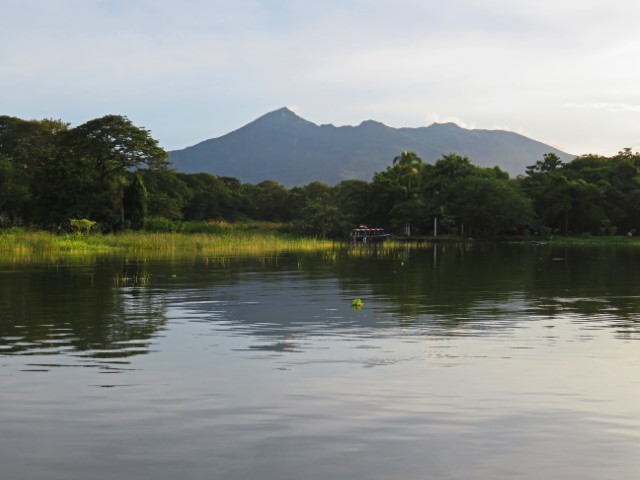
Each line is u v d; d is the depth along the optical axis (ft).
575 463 20.47
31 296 62.80
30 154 289.33
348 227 281.74
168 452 21.35
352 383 29.53
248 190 482.28
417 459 20.76
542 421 24.31
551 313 51.57
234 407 26.00
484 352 36.22
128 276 86.74
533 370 31.96
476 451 21.42
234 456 21.01
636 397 27.35
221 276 87.45
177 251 161.38
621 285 76.43
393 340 39.81
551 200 341.41
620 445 21.94
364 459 20.76
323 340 39.86
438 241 288.92
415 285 75.61
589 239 310.86
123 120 257.14
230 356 35.22
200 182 422.00
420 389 28.55
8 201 243.81
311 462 20.52
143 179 325.62
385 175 380.58
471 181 320.29
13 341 39.45
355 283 77.97
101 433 23.11
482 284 77.20
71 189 232.53
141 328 44.29
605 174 379.55
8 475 19.67
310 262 122.01
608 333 42.27
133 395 27.71
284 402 26.66
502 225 316.81
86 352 36.32
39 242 153.89
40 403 26.58
